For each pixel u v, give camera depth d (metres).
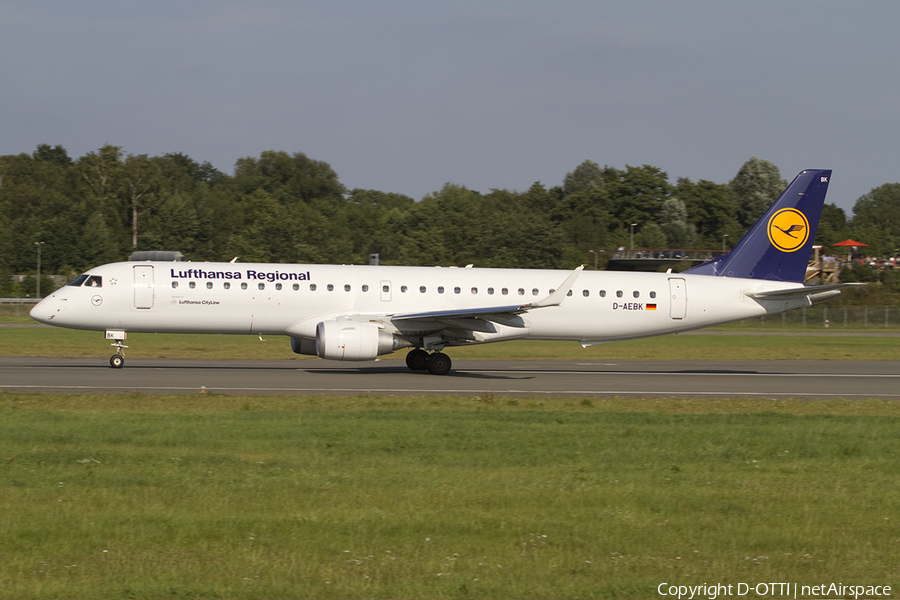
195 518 39.84
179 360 127.00
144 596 31.12
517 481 48.59
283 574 33.41
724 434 65.62
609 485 48.53
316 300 108.38
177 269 107.19
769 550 38.38
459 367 125.44
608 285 118.44
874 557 37.88
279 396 82.88
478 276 115.31
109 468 49.25
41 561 34.31
